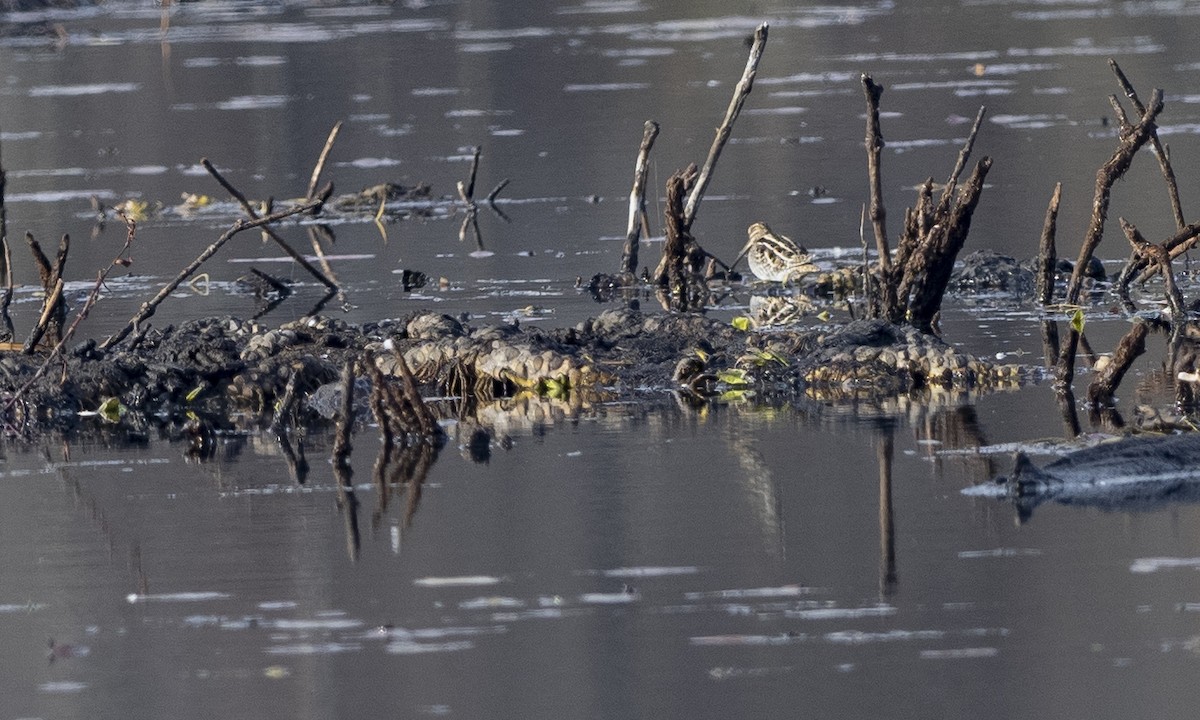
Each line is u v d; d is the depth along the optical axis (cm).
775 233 2177
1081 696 755
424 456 1217
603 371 1459
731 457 1177
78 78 4331
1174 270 1942
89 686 805
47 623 890
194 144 3362
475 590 913
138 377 1470
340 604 899
